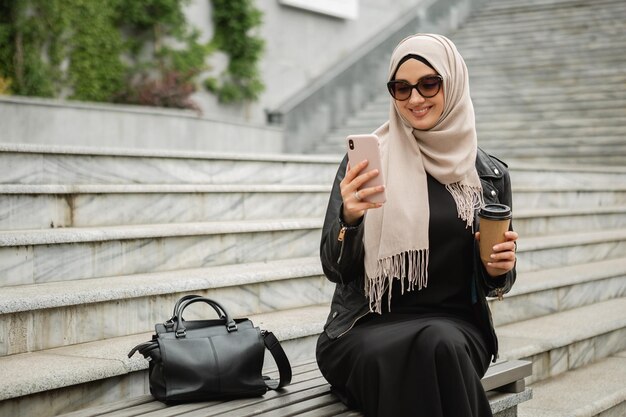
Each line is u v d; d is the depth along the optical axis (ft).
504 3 52.75
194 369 9.54
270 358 13.02
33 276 13.35
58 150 17.31
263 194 19.63
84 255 14.07
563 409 13.55
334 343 9.94
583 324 17.42
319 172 23.35
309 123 41.09
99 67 36.19
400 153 10.23
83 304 12.25
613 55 43.80
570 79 42.63
